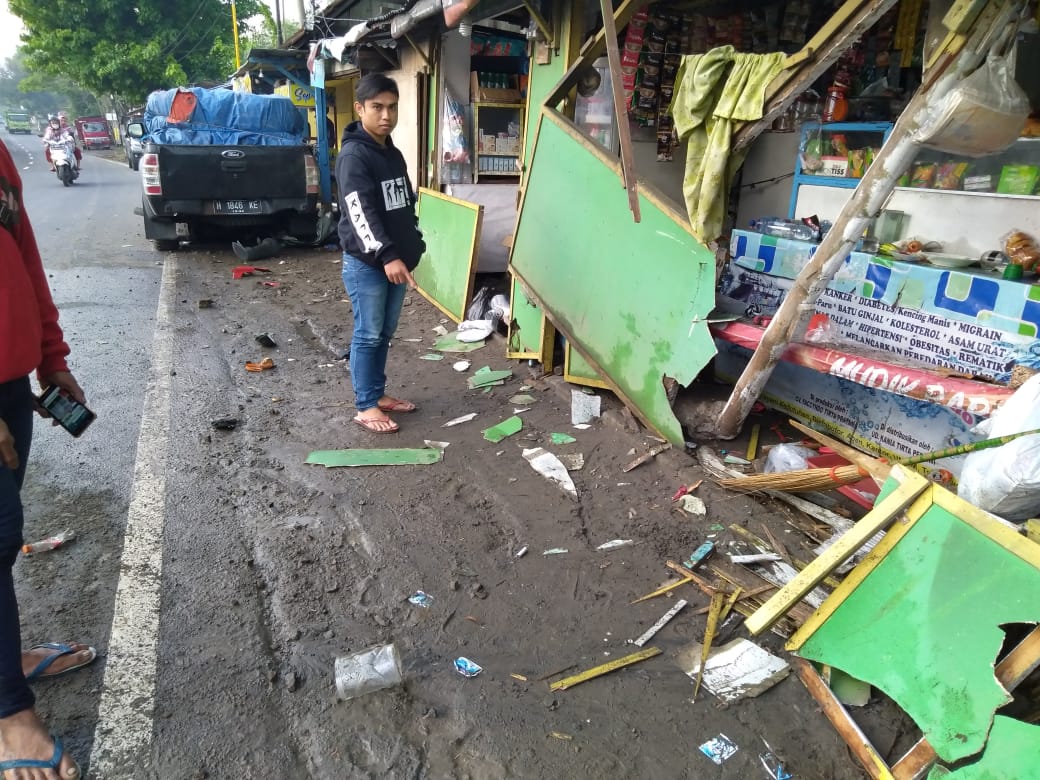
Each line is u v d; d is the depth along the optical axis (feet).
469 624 9.12
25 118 226.38
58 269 28.81
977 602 6.84
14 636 6.61
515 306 18.44
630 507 11.87
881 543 7.79
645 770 7.16
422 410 15.69
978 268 11.74
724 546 10.82
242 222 32.35
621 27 12.94
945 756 6.48
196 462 13.07
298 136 34.40
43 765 6.64
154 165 29.45
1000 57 8.42
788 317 11.30
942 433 11.61
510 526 11.28
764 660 8.56
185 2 111.75
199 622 8.96
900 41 13.87
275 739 7.36
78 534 10.75
